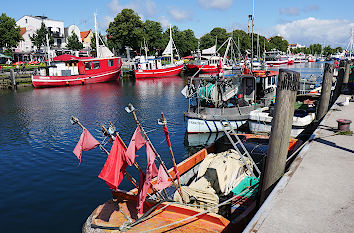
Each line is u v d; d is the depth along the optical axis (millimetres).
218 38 103688
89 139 6340
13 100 33156
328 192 4625
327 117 10203
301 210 4129
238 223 5918
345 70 17828
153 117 23125
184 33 102812
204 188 7832
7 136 17781
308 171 5453
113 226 6262
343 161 5938
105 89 43312
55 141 16641
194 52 105062
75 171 12141
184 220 5695
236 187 7988
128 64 75375
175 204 6410
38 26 75562
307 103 18312
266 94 19844
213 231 5766
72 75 48219
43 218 8562
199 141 16438
